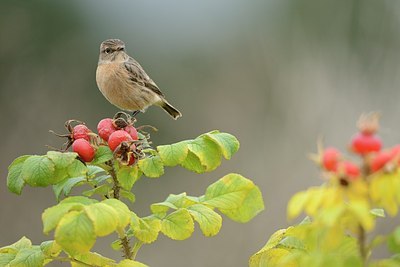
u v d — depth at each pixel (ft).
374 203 11.84
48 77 52.80
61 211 13.94
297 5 54.03
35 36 52.65
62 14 52.70
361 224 11.95
